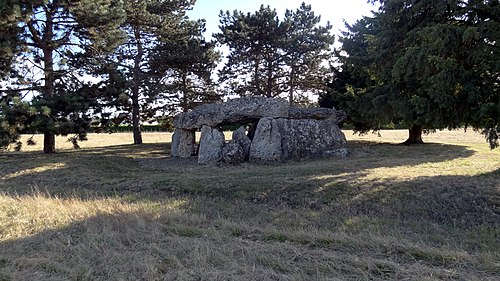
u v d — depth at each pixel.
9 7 10.91
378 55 10.41
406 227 5.12
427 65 7.91
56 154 13.63
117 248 4.27
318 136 12.62
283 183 7.64
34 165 11.09
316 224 5.35
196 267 3.69
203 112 12.36
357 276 3.43
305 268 3.62
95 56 14.07
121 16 13.52
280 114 12.57
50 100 12.06
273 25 19.23
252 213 6.07
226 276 3.47
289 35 19.77
